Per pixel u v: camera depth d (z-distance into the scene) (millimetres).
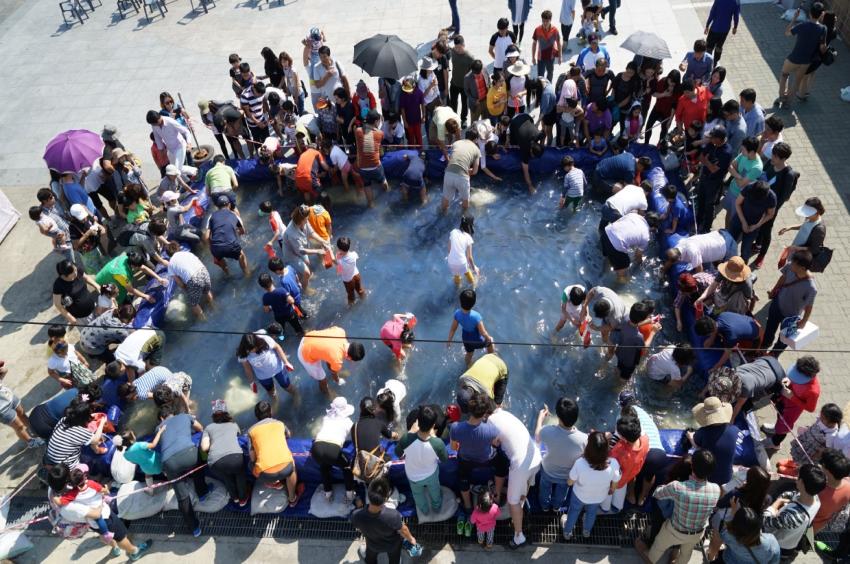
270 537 7926
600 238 10852
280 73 14266
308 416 9141
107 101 16203
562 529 7758
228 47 17734
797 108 13531
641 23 16344
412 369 9570
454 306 10430
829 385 8977
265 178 13188
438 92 13492
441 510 7871
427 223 11945
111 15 20234
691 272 9781
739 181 10078
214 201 11164
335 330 8922
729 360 8727
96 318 9906
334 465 7688
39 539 8133
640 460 7066
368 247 11578
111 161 11883
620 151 11906
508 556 7555
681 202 10711
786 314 8820
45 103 16406
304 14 18781
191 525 7934
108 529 7484
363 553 7613
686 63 12750
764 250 10383
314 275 11133
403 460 8000
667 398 8969
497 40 13914
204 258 11742
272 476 7637
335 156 12180
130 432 8414
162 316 10703
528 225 11695
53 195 10984
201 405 9461
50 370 9117
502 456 7484
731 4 13625
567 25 15422
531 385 9281
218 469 7648
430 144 13320
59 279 9969
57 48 18734
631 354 8633
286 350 10055
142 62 17594
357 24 17875
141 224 11180
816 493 6492
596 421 8828
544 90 12344
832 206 11453
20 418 9039
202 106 13172
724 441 7098
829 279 10320
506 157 12461
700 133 11547
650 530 7316
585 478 6812
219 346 10242
